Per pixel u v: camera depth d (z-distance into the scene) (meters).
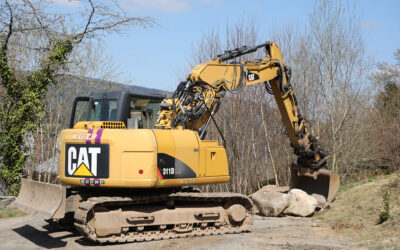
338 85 16.53
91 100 9.16
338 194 13.06
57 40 14.41
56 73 14.83
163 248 7.66
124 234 8.12
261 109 16.11
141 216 8.22
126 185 7.93
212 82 9.44
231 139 15.86
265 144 16.56
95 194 8.68
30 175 14.88
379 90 19.36
